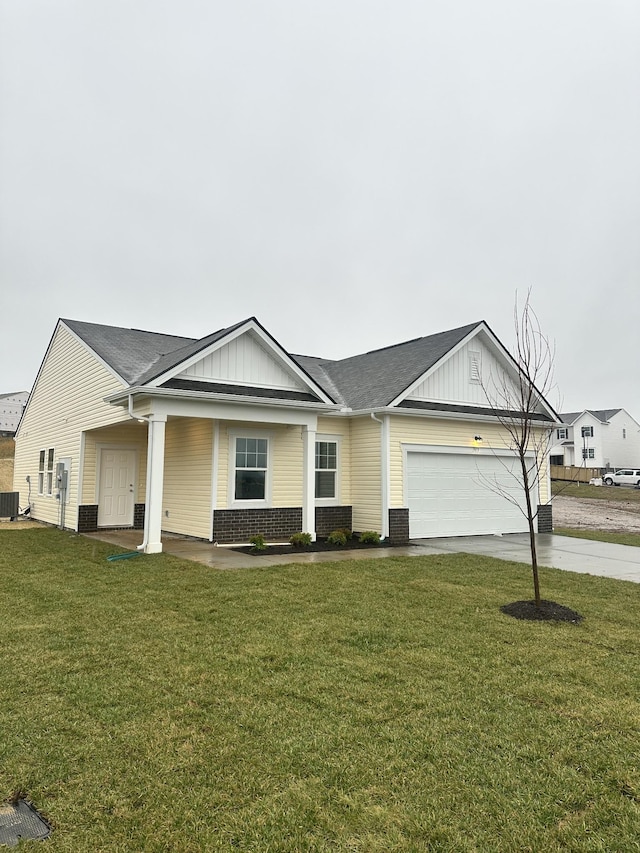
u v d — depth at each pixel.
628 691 4.53
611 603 7.59
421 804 2.96
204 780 3.17
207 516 13.55
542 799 3.02
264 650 5.42
